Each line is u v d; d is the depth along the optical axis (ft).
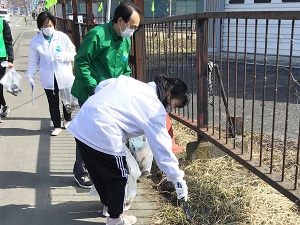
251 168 9.57
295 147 13.76
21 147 15.65
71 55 16.28
